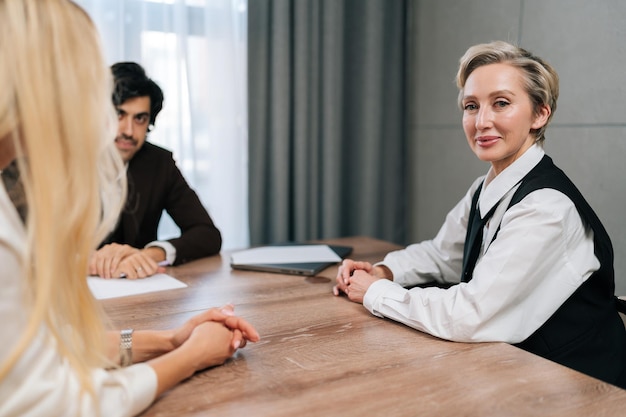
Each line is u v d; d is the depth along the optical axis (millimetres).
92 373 677
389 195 3074
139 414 742
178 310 1228
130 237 1892
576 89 2135
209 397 798
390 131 3027
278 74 2635
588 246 1185
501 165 1290
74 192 644
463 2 2635
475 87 1217
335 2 2756
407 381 856
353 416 742
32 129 598
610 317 1234
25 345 581
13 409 584
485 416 744
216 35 2529
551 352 1163
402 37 2975
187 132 2516
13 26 594
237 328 955
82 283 702
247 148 2674
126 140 1796
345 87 2941
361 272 1359
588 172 2115
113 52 2322
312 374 883
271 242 2777
